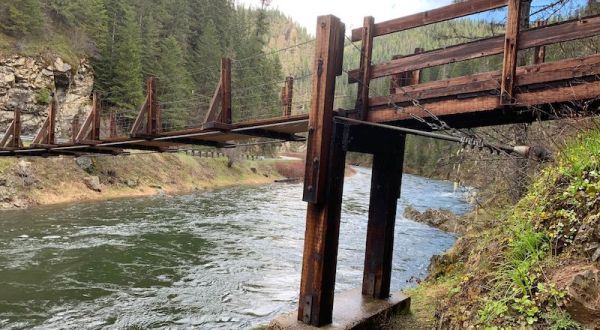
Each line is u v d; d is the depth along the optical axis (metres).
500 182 8.95
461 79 4.52
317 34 5.14
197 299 8.62
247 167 43.97
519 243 4.18
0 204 18.19
